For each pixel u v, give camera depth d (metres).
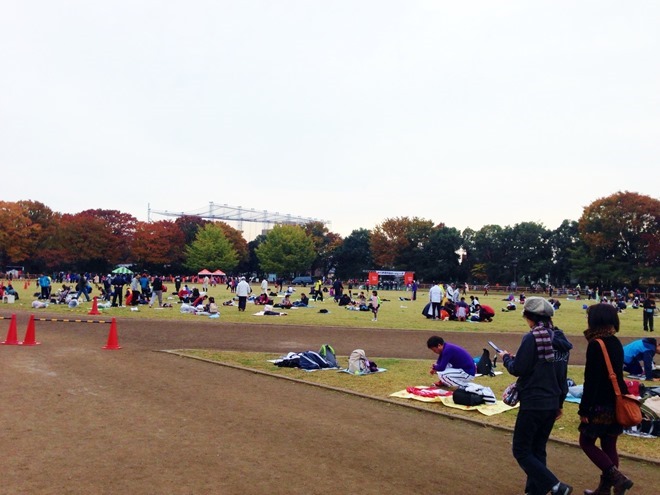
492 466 6.51
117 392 9.90
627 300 63.09
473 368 10.91
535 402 5.32
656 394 9.17
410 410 9.21
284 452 6.74
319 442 7.20
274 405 9.23
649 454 7.11
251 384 10.98
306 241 105.81
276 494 5.39
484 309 27.98
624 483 5.38
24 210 95.56
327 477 5.91
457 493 5.63
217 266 104.25
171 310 29.67
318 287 45.44
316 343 17.78
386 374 12.37
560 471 6.48
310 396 10.06
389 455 6.77
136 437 7.21
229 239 115.38
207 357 14.12
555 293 79.06
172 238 106.88
